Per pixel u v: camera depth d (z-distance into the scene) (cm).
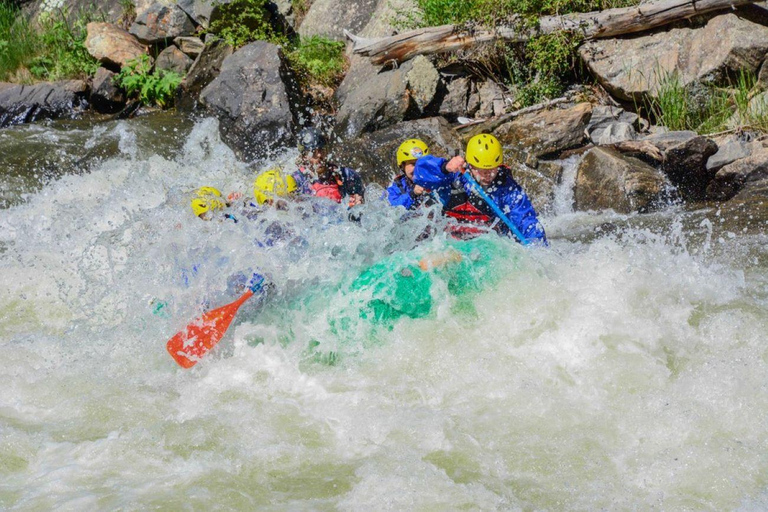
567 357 753
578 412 680
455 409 698
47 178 1477
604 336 771
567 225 1203
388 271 823
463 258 840
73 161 1536
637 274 860
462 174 909
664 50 1431
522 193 923
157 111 1800
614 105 1473
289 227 884
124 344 844
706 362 725
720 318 787
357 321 805
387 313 806
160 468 624
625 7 1495
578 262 879
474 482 598
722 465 604
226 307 810
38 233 1203
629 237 1104
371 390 736
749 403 666
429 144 1399
